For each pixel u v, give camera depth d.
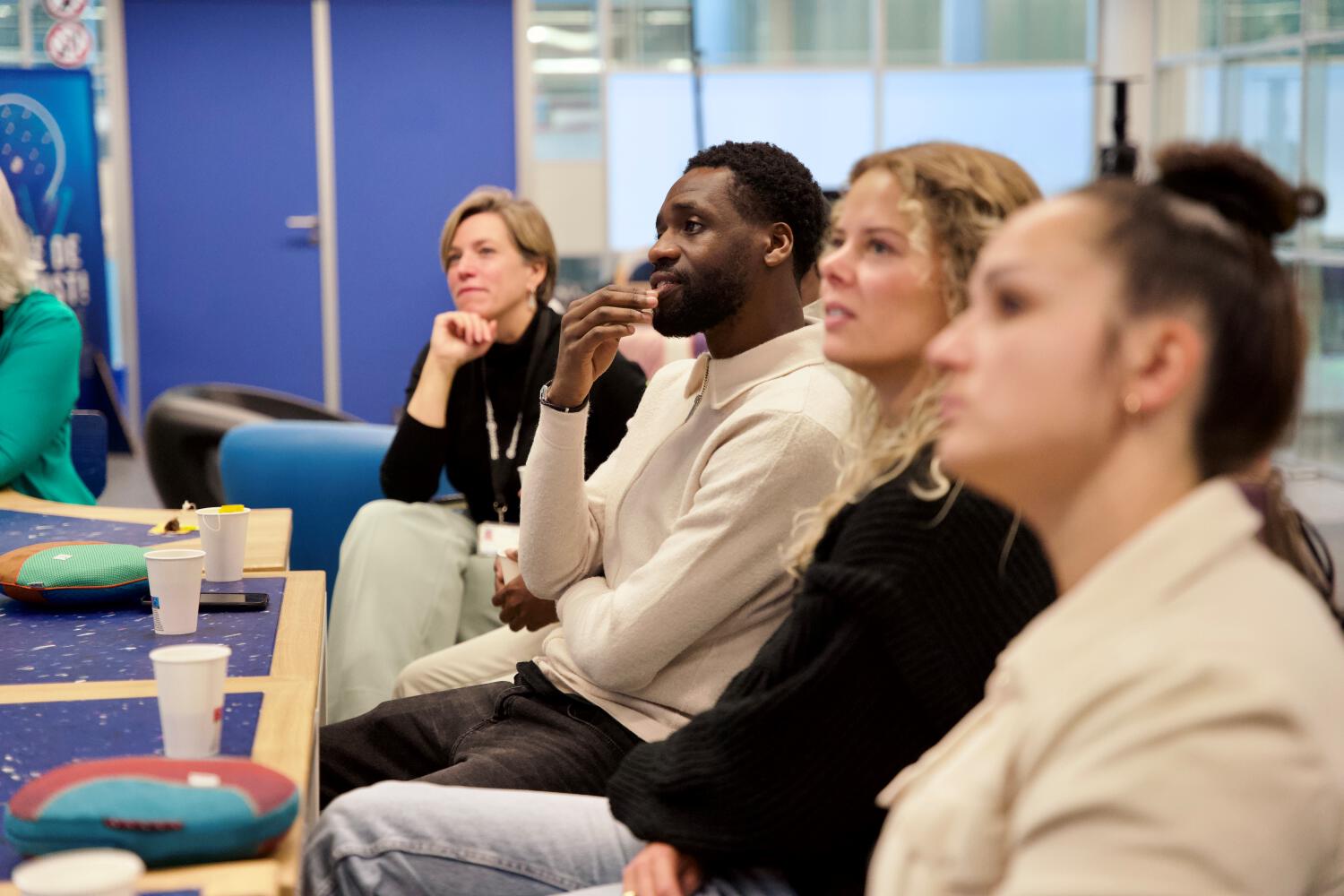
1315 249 6.61
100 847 0.96
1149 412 0.69
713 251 1.69
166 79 7.98
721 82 8.31
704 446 1.62
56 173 6.93
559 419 1.77
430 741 1.86
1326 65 6.51
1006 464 0.70
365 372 8.32
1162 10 8.34
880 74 8.38
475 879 1.33
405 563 2.67
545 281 2.88
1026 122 8.49
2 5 7.62
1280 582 0.69
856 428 1.32
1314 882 0.67
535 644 2.28
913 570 1.15
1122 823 0.62
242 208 8.12
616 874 1.34
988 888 0.73
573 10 8.18
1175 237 0.68
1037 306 0.69
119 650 1.58
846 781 1.19
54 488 2.79
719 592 1.54
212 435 4.12
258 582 1.91
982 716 0.79
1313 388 6.64
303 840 1.26
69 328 2.79
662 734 1.59
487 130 8.23
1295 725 0.61
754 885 1.25
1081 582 0.73
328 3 8.02
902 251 1.18
